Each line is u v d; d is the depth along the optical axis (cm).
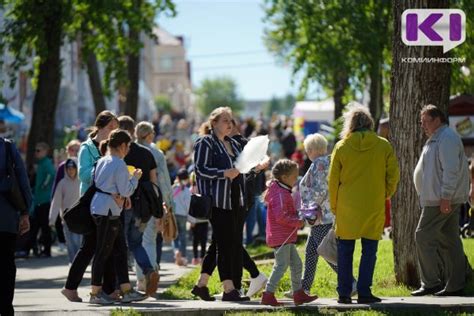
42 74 4456
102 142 2055
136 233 2120
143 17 4759
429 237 2005
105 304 2009
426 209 2000
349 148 1866
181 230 3209
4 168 1730
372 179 1866
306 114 7156
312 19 4425
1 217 1714
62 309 1891
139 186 2128
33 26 4347
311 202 2009
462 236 3322
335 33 4375
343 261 1892
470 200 2736
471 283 2088
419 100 2111
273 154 6469
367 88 4712
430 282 2030
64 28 4484
